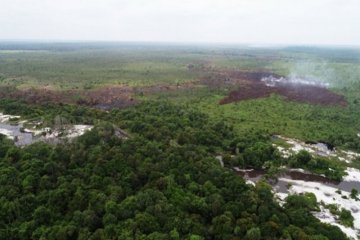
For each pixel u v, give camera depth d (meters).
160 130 92.25
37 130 103.94
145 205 54.75
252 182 78.19
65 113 113.75
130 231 48.47
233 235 50.34
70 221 53.22
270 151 90.12
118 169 66.12
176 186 61.94
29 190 60.25
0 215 54.53
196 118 113.44
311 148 99.75
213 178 65.88
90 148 75.94
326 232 53.09
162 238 46.84
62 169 66.62
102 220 52.41
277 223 53.31
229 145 94.12
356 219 64.56
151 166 66.81
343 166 88.38
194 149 80.25
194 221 53.12
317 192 74.94
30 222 52.69
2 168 66.69
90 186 60.41
